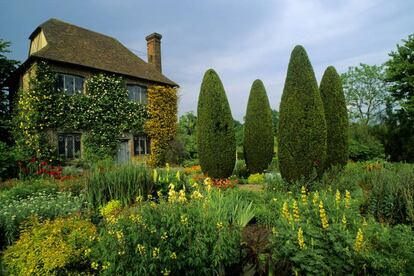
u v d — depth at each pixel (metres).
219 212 3.66
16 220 4.34
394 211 4.63
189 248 2.84
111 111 14.30
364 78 31.61
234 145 9.96
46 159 11.59
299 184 6.64
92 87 13.60
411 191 4.57
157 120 16.55
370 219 3.45
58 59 12.26
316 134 7.31
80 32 15.96
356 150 13.88
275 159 14.77
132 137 15.38
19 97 12.95
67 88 12.87
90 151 13.07
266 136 11.64
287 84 7.71
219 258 2.78
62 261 3.07
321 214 2.88
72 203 5.25
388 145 16.97
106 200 5.68
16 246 3.41
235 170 12.13
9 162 9.77
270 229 4.07
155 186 6.21
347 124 9.73
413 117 17.17
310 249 2.58
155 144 16.48
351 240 2.55
